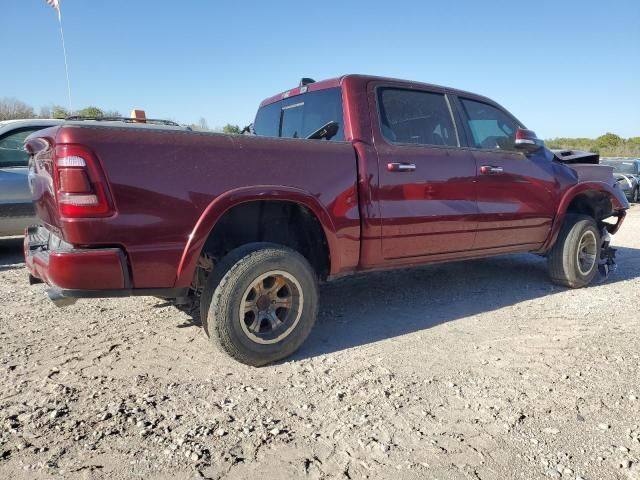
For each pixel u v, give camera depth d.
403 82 4.26
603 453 2.40
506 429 2.60
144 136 2.88
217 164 3.08
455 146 4.45
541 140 4.95
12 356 3.47
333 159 3.57
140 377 3.16
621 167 20.08
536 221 5.03
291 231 3.83
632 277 6.15
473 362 3.45
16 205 6.81
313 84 4.34
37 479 2.15
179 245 2.98
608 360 3.48
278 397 2.92
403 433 2.55
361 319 4.38
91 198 2.72
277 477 2.20
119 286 2.87
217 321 3.14
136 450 2.37
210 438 2.48
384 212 3.83
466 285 5.59
